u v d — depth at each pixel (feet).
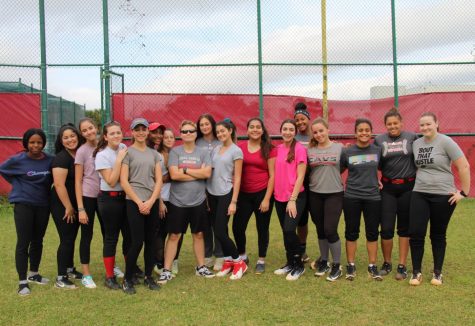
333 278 15.79
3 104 32.78
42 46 32.07
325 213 16.08
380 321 12.22
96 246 21.21
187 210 16.11
